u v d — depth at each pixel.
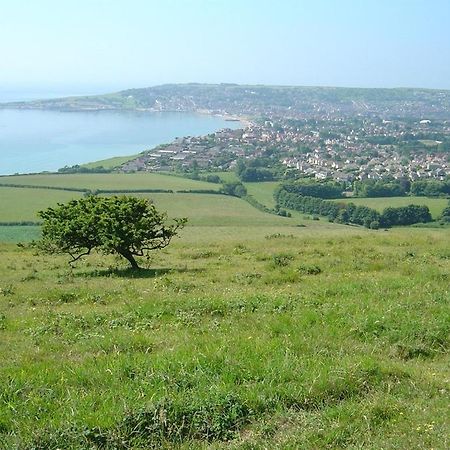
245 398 7.37
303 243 29.95
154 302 14.15
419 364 9.66
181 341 10.35
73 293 16.98
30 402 7.36
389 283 15.98
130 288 17.66
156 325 12.11
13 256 30.27
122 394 7.47
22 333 11.93
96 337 10.97
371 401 7.61
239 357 8.84
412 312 12.34
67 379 8.21
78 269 24.69
